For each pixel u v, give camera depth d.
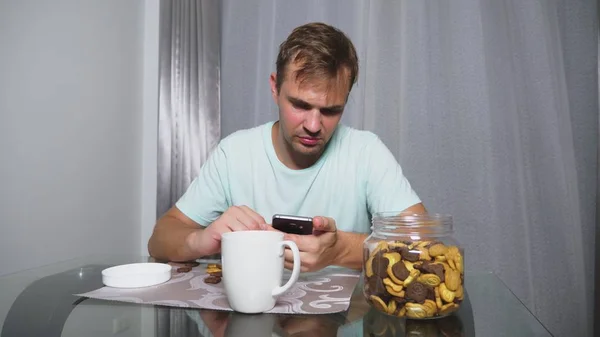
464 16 1.82
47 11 1.55
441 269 0.50
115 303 0.57
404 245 0.52
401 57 1.85
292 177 1.07
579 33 1.76
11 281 0.68
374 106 1.87
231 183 1.11
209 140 1.95
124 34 1.98
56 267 0.79
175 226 0.96
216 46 1.97
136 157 2.09
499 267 1.75
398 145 1.86
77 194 1.69
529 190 1.75
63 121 1.62
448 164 1.82
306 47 0.82
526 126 1.77
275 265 0.52
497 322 0.50
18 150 1.43
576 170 1.74
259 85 1.96
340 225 1.10
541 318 1.71
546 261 1.72
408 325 0.49
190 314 0.52
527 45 1.78
